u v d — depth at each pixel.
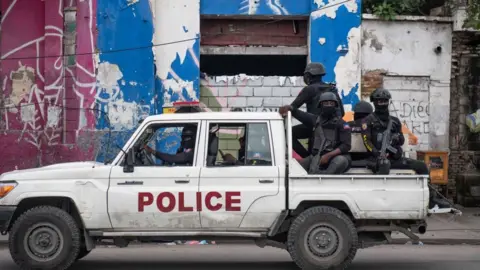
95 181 7.59
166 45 13.27
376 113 8.30
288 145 7.66
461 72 14.08
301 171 7.63
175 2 13.27
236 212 7.55
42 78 13.35
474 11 13.61
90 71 12.97
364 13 13.95
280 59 14.09
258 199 7.55
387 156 8.21
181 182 7.58
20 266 7.52
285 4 13.50
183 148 7.90
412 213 7.61
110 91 12.99
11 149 13.23
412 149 13.83
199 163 7.66
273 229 7.59
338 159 7.86
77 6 13.02
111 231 7.62
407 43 13.78
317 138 8.05
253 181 7.60
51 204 7.86
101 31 12.97
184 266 8.52
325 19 13.48
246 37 13.84
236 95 13.60
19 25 13.38
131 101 13.00
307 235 7.57
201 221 7.57
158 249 10.10
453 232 11.52
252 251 9.94
